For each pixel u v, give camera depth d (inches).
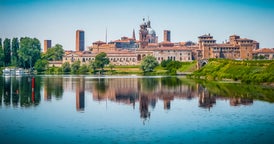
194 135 2576.3
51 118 3127.5
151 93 5059.1
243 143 2393.0
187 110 3533.5
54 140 2466.8
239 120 3031.5
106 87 6033.5
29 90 5418.3
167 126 2837.1
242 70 7327.8
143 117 3196.4
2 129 2731.3
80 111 3494.1
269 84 6058.1
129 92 5211.6
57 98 4451.3
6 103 3954.2
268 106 3698.3
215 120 3041.3
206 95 4690.0
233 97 4429.1
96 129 2741.1
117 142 2415.1
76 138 2506.2
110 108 3688.5
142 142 2415.1
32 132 2655.0
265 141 2436.0
